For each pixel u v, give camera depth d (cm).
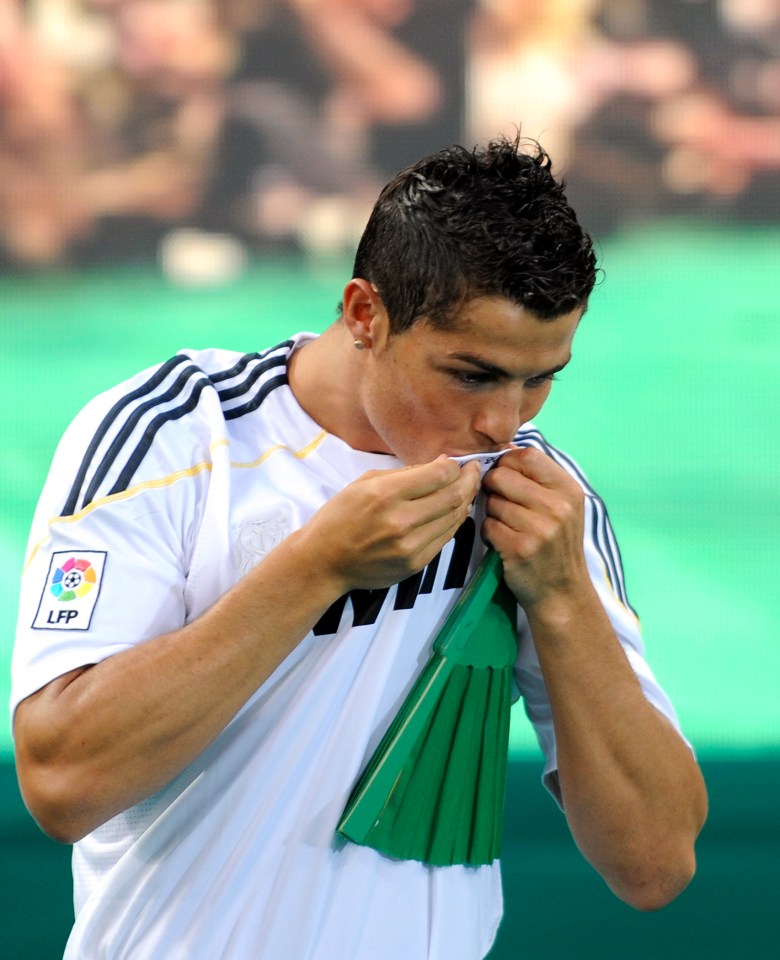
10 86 1628
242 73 1655
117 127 1653
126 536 403
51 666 393
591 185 1691
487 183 383
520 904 946
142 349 1667
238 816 409
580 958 880
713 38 1673
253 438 434
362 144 1670
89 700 383
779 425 1628
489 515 423
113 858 424
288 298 1694
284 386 445
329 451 433
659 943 898
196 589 411
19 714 397
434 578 432
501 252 369
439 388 392
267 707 411
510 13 1652
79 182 1658
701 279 1689
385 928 427
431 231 379
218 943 408
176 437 418
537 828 1045
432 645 430
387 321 397
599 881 982
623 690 431
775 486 1556
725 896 961
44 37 1630
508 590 436
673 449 1579
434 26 1650
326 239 1686
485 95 1664
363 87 1659
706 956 884
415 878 433
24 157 1644
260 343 1703
